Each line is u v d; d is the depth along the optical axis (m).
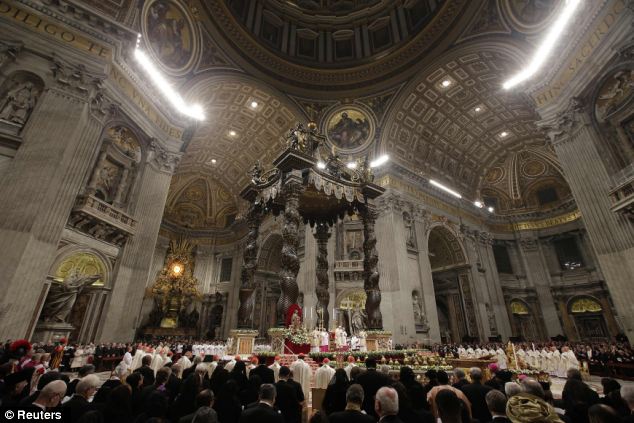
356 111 20.58
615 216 10.05
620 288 9.77
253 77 18.55
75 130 9.98
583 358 13.30
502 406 2.53
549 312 23.12
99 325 10.75
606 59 10.19
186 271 25.48
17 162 8.95
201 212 28.31
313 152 9.29
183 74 15.76
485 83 18.33
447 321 21.98
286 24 20.02
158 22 14.00
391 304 16.47
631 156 10.00
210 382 4.18
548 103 12.44
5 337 7.70
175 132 15.14
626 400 2.52
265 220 24.02
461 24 16.25
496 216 26.09
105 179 11.89
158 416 2.61
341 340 9.80
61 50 10.27
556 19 12.04
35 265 8.58
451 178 23.70
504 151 24.34
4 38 9.39
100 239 11.20
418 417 2.93
